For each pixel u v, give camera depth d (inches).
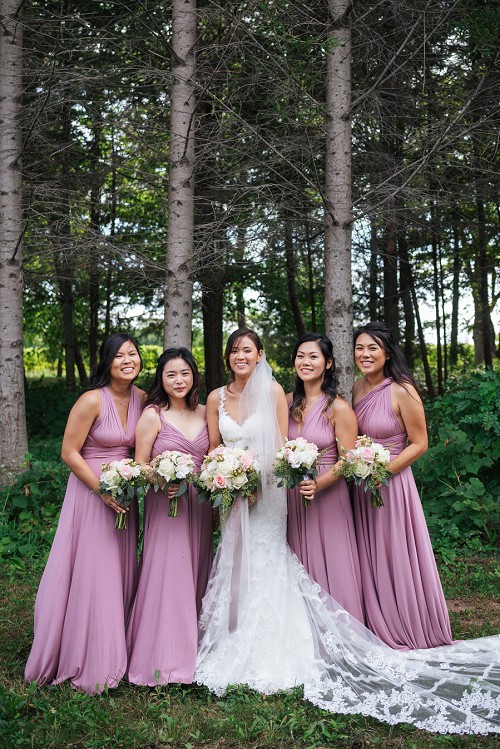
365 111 331.0
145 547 169.0
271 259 376.2
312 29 306.7
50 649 159.9
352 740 134.0
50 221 351.6
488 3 299.4
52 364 1000.2
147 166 406.6
